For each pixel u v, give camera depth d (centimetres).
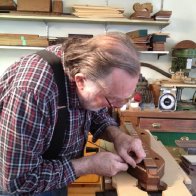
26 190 69
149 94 211
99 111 100
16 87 64
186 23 250
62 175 72
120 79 60
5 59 244
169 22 232
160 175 75
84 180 184
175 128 199
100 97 66
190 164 88
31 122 64
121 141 86
